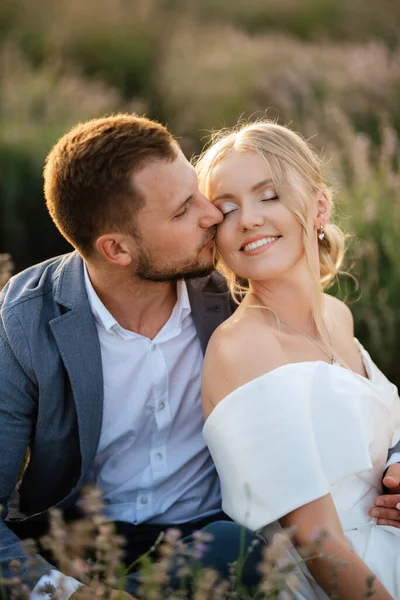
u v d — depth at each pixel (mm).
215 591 1602
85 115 7898
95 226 2062
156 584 1615
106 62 9898
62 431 2100
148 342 2137
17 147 6059
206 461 2240
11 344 2051
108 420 2152
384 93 7367
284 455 1900
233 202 2098
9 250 5590
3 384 2057
